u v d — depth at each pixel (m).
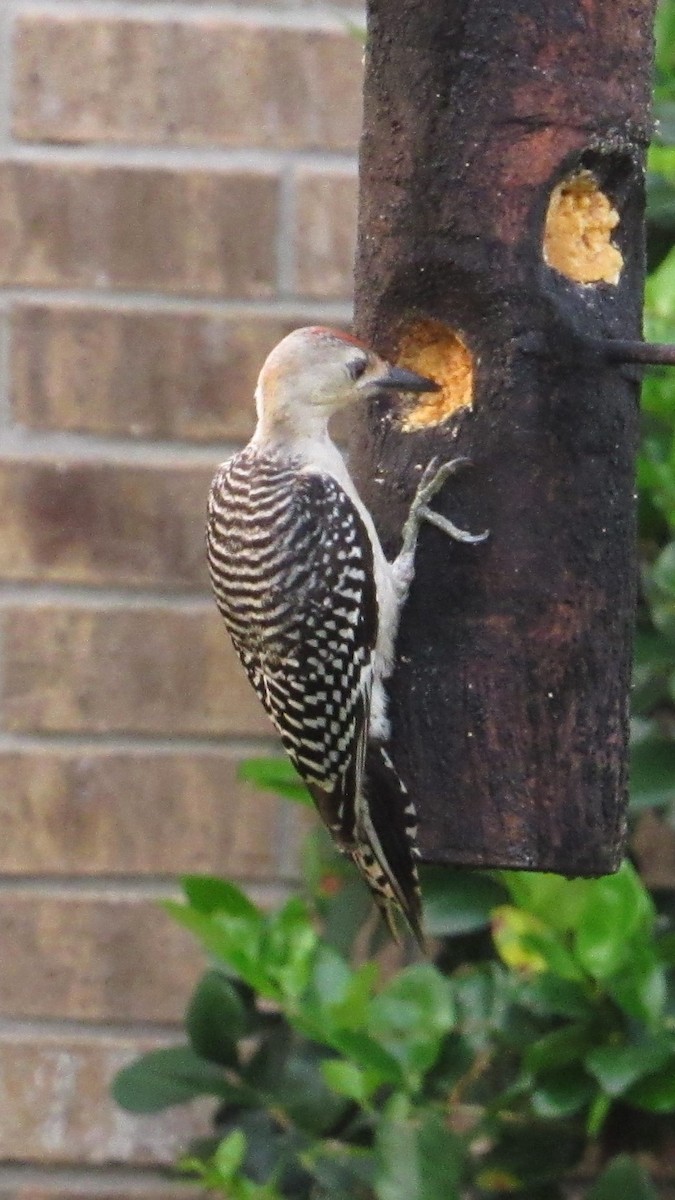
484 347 5.87
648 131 6.09
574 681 5.93
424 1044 6.32
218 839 7.98
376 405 6.21
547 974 6.38
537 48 5.77
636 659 6.75
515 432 5.86
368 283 6.09
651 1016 6.16
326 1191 6.88
